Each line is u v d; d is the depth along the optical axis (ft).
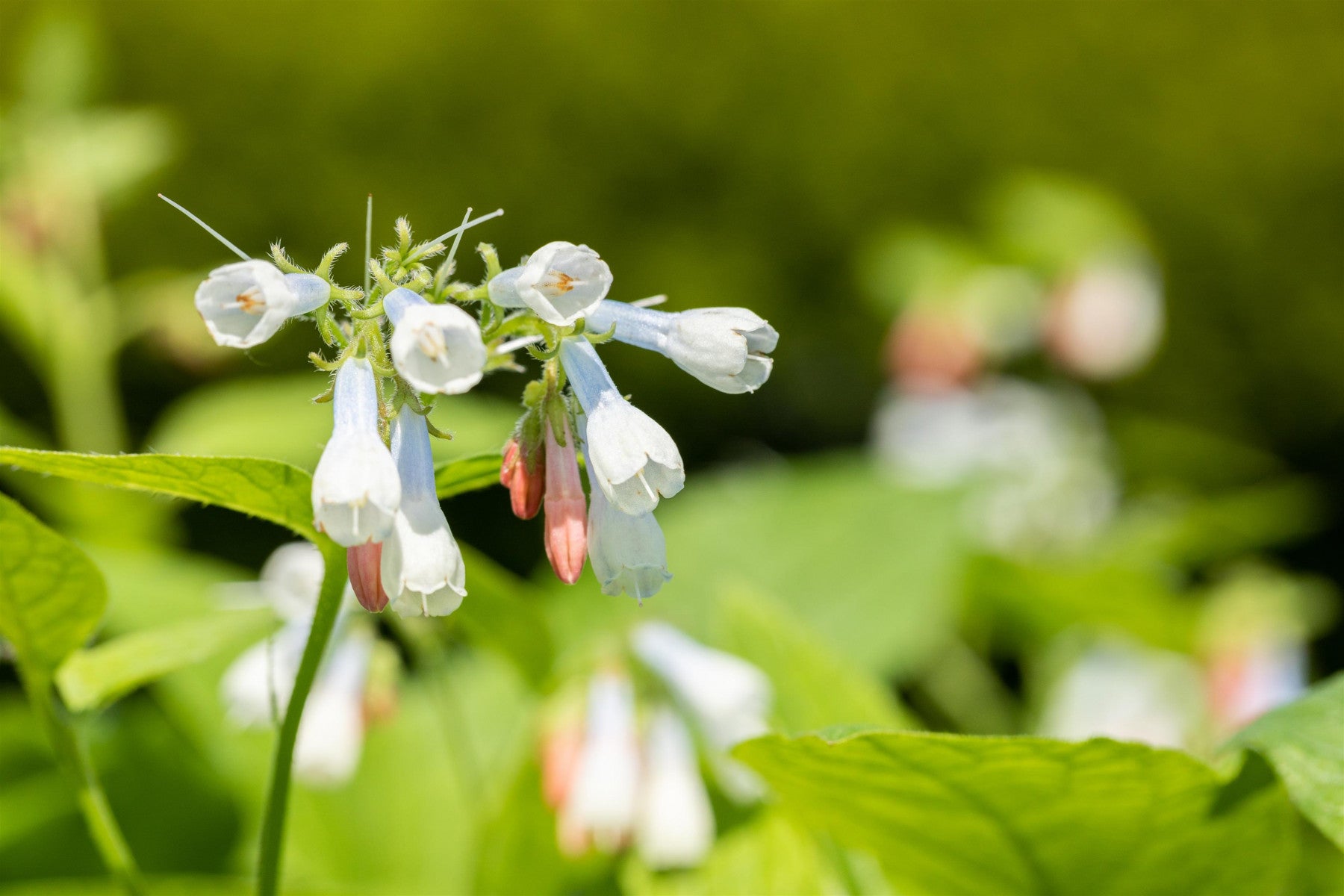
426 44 3.69
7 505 1.26
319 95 3.64
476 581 1.41
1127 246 2.71
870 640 2.00
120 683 1.35
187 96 3.61
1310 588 2.16
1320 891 1.57
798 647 1.51
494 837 1.49
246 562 3.29
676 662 1.49
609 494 1.23
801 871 1.51
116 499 2.15
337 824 1.78
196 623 1.38
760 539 2.13
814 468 2.42
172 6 3.59
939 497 2.16
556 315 1.22
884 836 1.35
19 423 3.56
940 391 2.65
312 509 1.25
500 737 1.91
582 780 1.46
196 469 1.24
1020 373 3.07
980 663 2.47
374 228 3.68
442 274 1.23
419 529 1.21
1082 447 2.65
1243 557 3.15
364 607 1.22
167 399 3.47
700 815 1.47
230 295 1.22
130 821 1.77
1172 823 1.30
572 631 1.93
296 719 1.28
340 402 1.21
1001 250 2.72
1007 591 2.31
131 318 2.50
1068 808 1.30
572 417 1.25
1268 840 1.31
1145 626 2.23
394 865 1.77
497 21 3.76
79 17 2.58
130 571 1.86
